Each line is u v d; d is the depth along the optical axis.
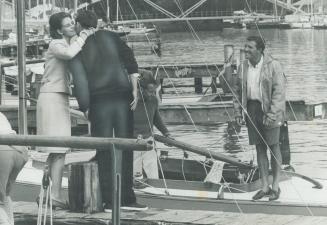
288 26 117.62
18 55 13.05
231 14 114.56
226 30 113.50
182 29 108.38
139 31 80.94
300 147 28.02
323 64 70.19
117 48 10.72
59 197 11.09
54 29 11.03
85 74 10.66
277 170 11.83
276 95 11.66
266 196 11.86
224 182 12.54
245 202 11.74
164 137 13.02
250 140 11.91
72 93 11.34
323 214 11.29
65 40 11.02
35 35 62.97
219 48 89.81
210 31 111.50
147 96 12.64
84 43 10.70
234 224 10.04
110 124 10.63
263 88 11.66
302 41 101.00
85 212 10.88
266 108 11.69
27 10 64.25
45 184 7.95
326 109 33.59
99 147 7.49
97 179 10.93
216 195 12.20
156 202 12.09
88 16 10.75
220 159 12.84
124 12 79.12
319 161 25.59
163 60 73.69
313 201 11.76
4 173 9.16
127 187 10.91
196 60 73.75
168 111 31.34
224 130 30.30
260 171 11.93
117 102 10.64
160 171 13.33
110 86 10.60
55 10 46.28
